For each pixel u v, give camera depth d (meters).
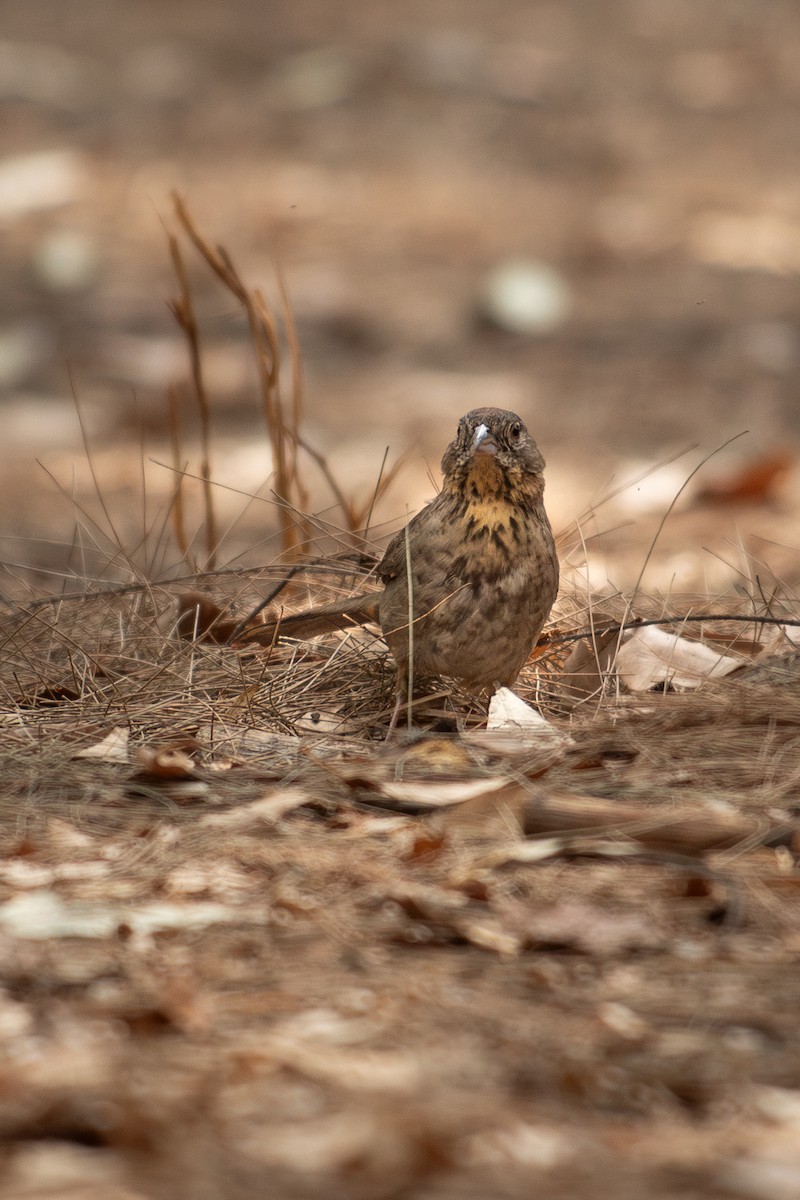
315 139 31.42
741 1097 5.51
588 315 23.58
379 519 16.27
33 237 26.78
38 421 19.89
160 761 8.28
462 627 9.44
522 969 6.42
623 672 9.92
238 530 16.12
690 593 11.89
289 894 6.91
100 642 10.57
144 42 36.94
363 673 10.20
